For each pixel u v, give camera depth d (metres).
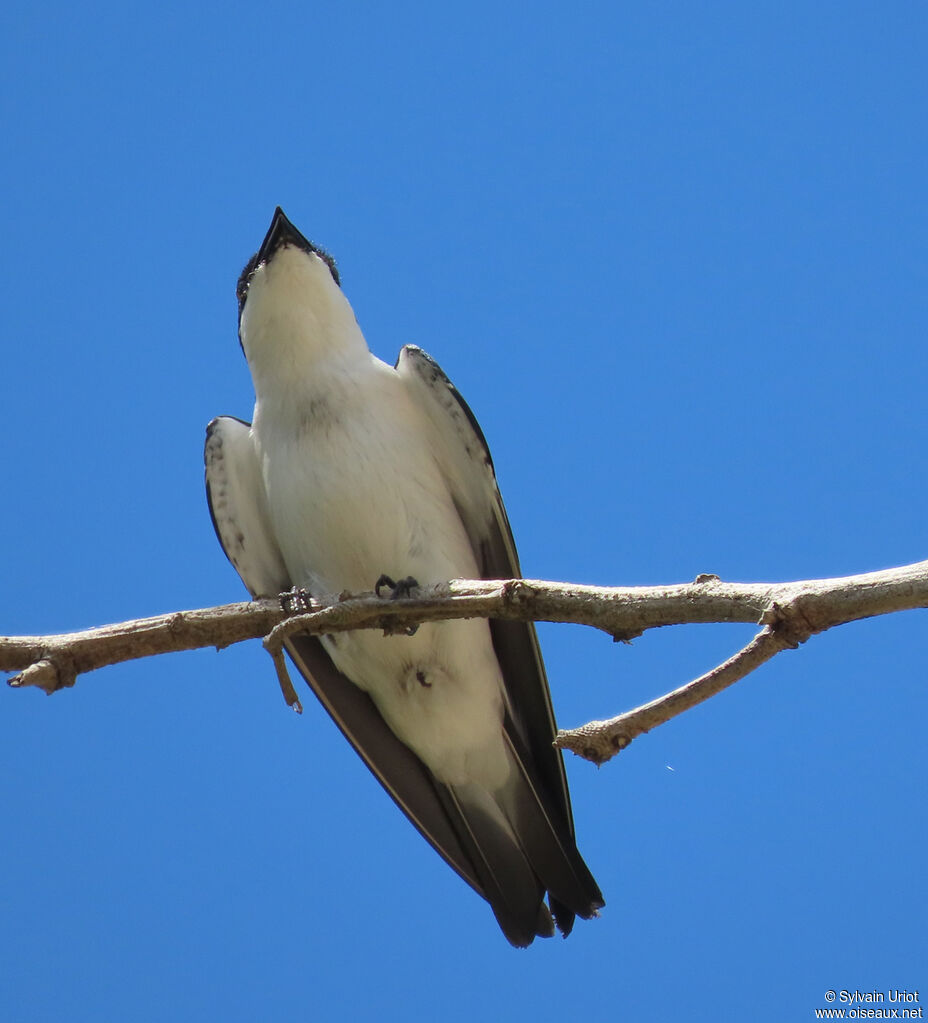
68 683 8.22
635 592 7.09
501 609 7.63
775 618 6.23
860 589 6.13
